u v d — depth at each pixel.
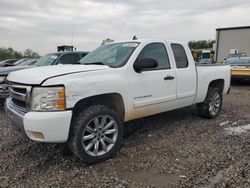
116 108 4.30
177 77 5.17
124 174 3.59
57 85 3.51
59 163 3.92
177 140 4.88
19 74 3.97
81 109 3.86
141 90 4.50
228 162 3.93
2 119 6.38
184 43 5.62
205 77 5.95
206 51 37.88
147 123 5.97
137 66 4.39
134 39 5.03
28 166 3.82
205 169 3.70
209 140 4.87
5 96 7.01
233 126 5.80
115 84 4.07
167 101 5.02
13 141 4.80
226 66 6.81
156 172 3.63
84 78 3.76
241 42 34.88
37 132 3.48
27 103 3.61
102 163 3.94
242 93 11.03
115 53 4.74
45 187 3.26
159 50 5.02
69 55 9.36
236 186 3.26
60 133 3.54
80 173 3.62
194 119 6.34
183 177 3.48
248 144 4.67
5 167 3.78
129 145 4.63
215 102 6.47
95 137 3.91
